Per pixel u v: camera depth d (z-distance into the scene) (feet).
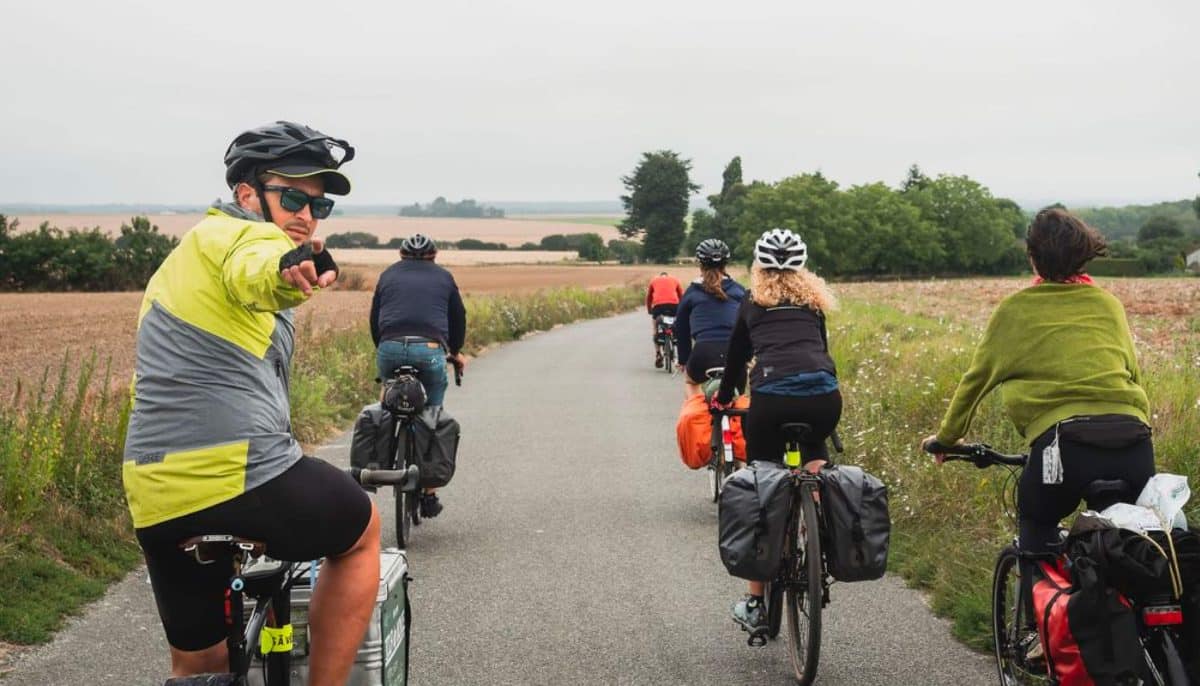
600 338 104.99
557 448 41.19
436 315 28.17
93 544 24.57
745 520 17.24
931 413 34.14
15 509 23.86
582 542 27.17
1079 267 14.53
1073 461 13.55
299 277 9.75
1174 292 180.86
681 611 21.59
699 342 29.32
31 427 27.68
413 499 27.78
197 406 10.54
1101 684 11.86
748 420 19.27
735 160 597.11
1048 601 13.17
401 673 13.67
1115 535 11.91
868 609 21.35
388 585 12.75
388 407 26.50
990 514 25.36
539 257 543.39
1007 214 476.54
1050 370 14.05
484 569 24.79
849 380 45.37
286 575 11.40
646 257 582.35
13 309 153.58
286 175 11.43
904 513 26.53
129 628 20.24
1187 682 11.40
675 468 37.14
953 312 118.73
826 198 449.89
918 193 476.13
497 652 19.26
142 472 10.56
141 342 10.89
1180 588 11.62
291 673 12.14
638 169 585.22
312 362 53.26
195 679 10.12
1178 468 25.13
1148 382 32.81
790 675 18.04
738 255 457.68
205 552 10.56
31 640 19.25
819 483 17.47
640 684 17.72
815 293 19.49
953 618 20.63
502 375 67.92
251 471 10.57
